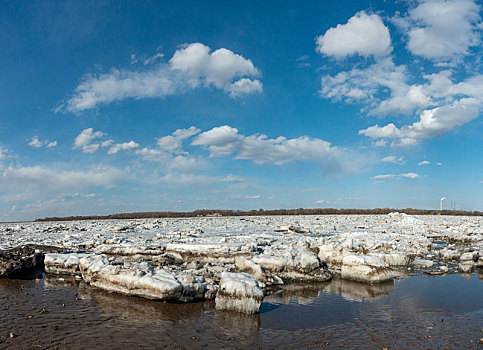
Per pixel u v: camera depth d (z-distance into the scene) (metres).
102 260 17.22
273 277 18.22
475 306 14.44
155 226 49.31
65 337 10.55
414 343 10.51
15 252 20.89
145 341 10.36
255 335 11.02
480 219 75.31
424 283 18.56
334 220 66.62
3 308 13.21
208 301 14.55
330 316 13.02
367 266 18.70
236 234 36.62
